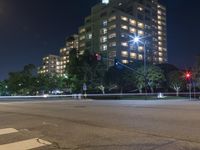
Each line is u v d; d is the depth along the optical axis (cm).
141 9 13625
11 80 10662
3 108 2091
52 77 10131
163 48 15200
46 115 1448
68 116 1381
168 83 6762
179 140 735
